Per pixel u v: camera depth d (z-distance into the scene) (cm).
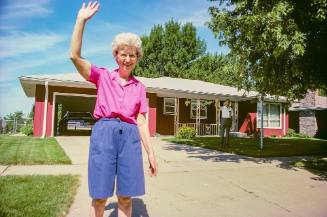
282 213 442
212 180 646
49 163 783
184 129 1873
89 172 251
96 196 245
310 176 718
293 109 2848
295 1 780
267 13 750
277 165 870
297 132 2911
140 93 273
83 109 2998
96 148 249
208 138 1912
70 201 446
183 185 595
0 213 376
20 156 865
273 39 797
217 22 958
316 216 431
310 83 1060
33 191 489
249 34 824
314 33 865
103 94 260
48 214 385
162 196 514
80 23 238
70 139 1592
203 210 446
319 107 2577
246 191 562
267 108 2530
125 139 255
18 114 3884
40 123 1728
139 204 466
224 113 1357
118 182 257
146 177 661
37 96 1736
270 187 598
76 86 1800
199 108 2320
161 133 2314
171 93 2106
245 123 2542
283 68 963
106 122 254
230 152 1156
